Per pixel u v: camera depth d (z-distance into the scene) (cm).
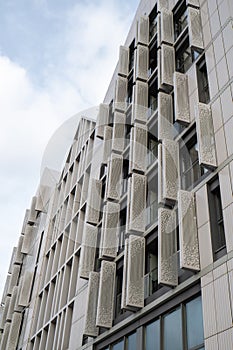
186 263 1068
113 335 1411
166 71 1670
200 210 1161
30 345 2338
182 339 1045
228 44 1321
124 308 1291
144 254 1381
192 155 1356
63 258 2312
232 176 1074
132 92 2089
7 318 2858
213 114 1253
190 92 1479
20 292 2780
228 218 1027
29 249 3080
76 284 2005
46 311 2277
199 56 1498
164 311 1166
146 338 1221
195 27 1521
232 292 922
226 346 876
